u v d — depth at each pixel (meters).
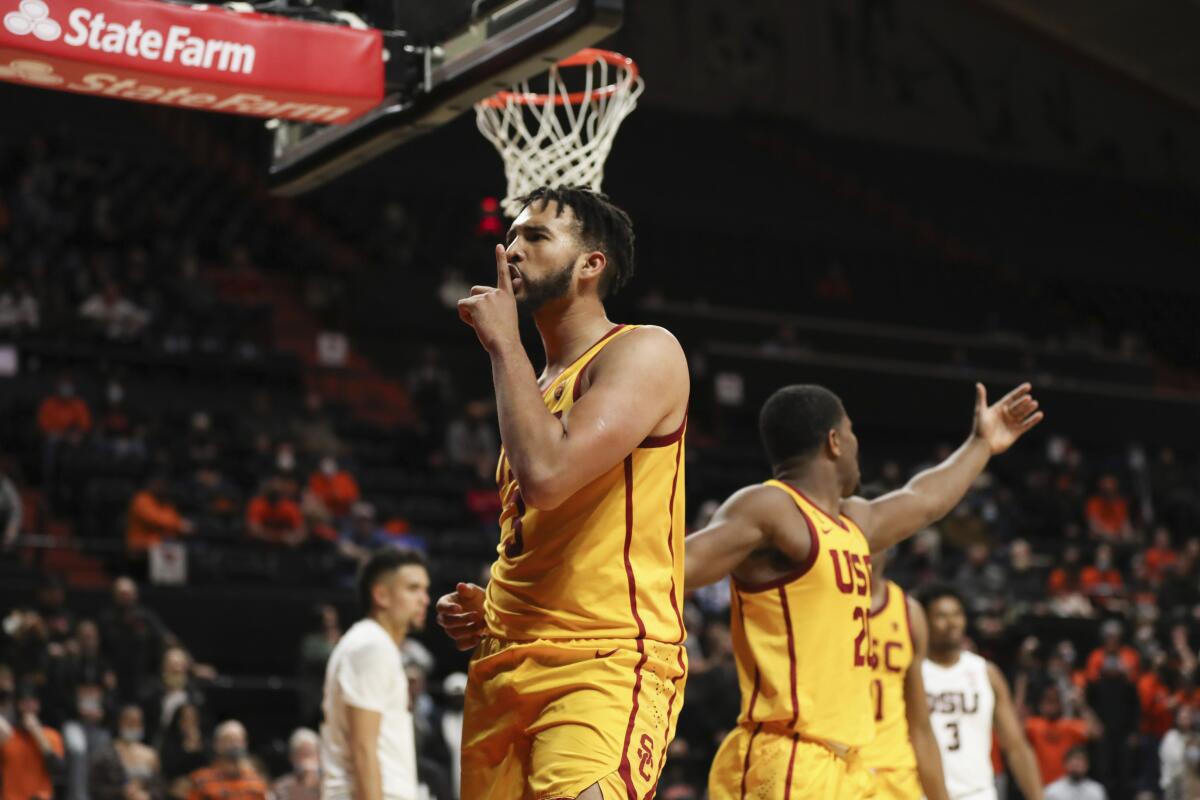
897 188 28.95
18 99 22.34
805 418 4.46
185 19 4.37
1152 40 29.75
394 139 4.93
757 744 4.31
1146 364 25.55
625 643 3.05
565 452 2.90
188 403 17.83
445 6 4.63
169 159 22.80
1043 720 11.93
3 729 9.50
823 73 29.50
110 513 14.96
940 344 23.86
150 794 9.42
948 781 6.59
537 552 3.11
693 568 4.21
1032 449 22.97
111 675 10.91
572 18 4.03
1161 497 21.55
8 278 18.38
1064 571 16.77
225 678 13.44
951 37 30.81
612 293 3.36
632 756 2.98
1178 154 32.12
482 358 21.52
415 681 9.02
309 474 16.31
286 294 21.59
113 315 18.06
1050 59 31.62
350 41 4.61
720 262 25.50
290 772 11.46
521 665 3.09
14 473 15.21
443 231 23.73
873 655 5.29
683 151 27.50
